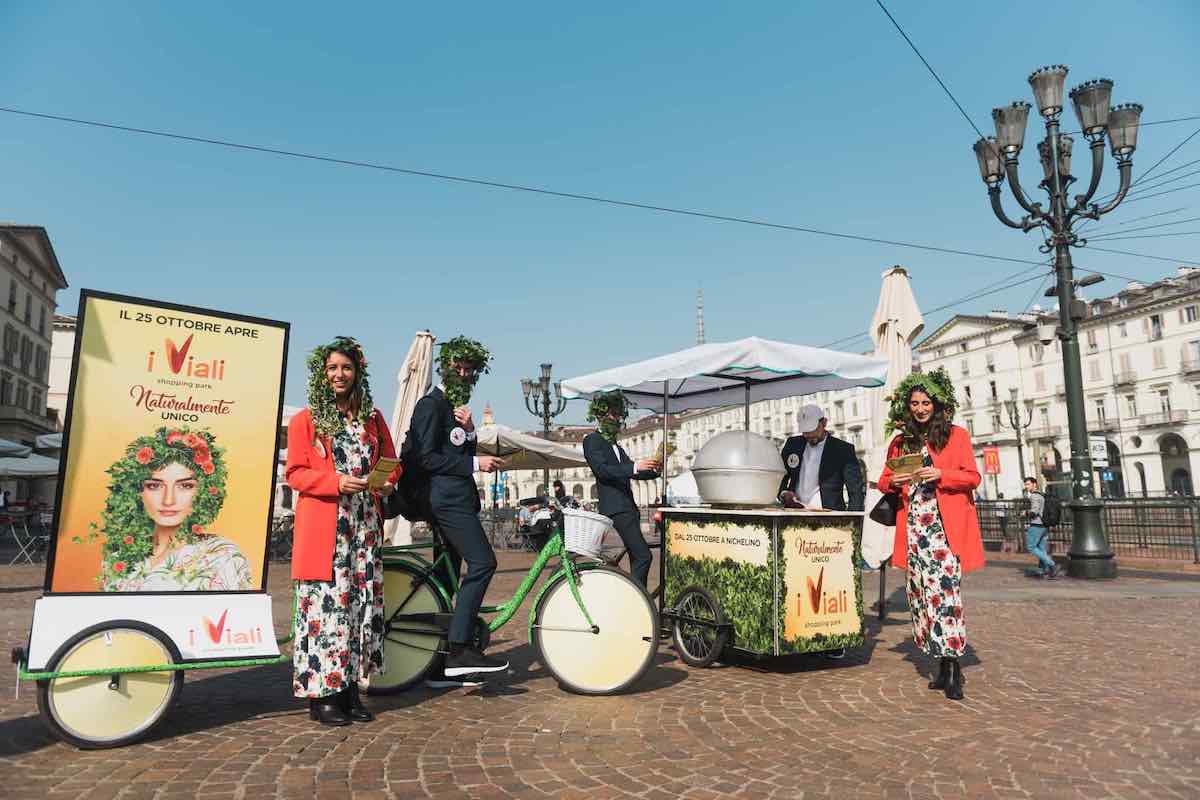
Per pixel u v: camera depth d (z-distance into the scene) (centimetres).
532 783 298
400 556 473
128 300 377
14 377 4716
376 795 284
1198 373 5828
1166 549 1355
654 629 454
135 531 368
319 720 379
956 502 433
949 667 435
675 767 317
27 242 4828
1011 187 1165
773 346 603
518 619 746
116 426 369
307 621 371
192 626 367
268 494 403
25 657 330
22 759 322
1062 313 1186
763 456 515
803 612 484
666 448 566
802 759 327
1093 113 1114
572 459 1689
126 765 315
